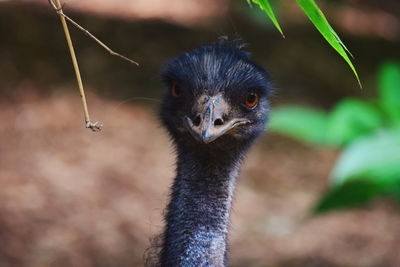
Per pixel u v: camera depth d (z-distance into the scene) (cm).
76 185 1234
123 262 1081
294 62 1764
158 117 600
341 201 843
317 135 902
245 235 1193
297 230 1217
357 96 1675
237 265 1113
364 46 1939
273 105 1552
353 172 715
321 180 1370
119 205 1203
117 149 1361
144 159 1342
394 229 1238
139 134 1417
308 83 1689
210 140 502
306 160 1436
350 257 1156
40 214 1149
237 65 555
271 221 1237
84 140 1369
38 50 1630
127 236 1134
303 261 1133
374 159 717
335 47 365
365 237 1213
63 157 1309
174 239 528
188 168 542
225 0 1981
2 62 1559
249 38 1820
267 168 1396
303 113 927
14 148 1313
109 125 1434
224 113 526
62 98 1479
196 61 555
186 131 540
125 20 1819
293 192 1327
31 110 1425
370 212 1288
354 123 869
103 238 1120
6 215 1130
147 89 1562
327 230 1227
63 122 1410
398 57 1914
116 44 1702
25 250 1067
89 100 1496
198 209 534
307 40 1877
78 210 1174
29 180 1227
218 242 534
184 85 545
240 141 552
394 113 856
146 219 1177
